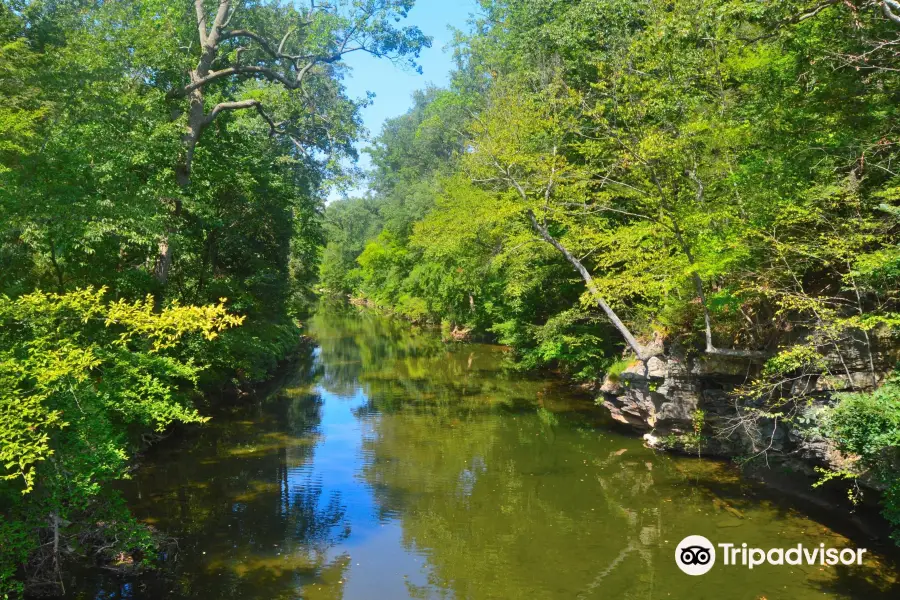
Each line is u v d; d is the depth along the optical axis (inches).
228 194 891.4
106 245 546.6
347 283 3157.0
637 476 564.1
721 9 439.2
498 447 677.9
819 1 388.8
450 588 368.5
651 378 618.2
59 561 355.9
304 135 945.5
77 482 327.3
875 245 414.0
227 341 792.3
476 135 760.3
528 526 465.4
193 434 710.5
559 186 686.5
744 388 515.5
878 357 395.9
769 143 465.7
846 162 429.4
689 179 541.6
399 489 548.4
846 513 447.2
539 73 845.8
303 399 938.1
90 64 520.4
